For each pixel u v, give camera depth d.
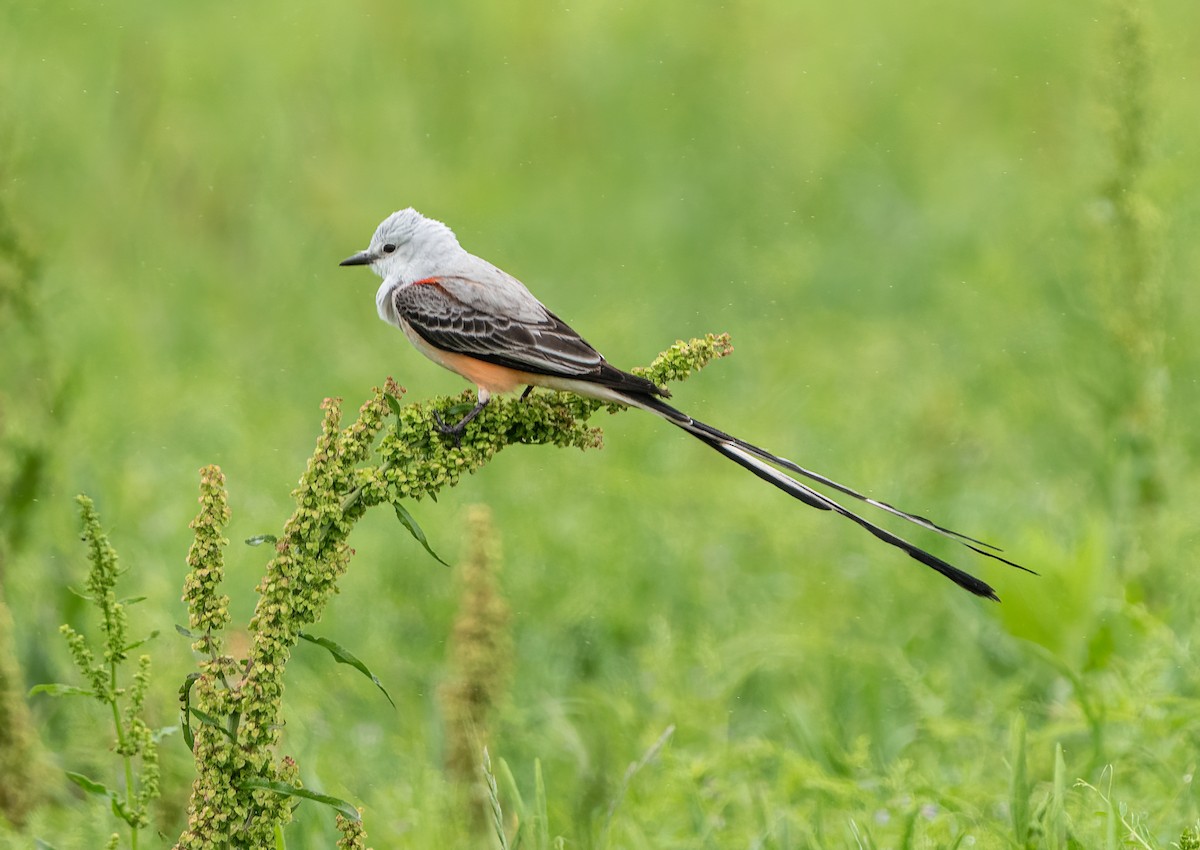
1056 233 17.44
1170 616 10.70
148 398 15.09
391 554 12.58
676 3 23.89
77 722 9.59
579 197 20.95
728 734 9.91
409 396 16.00
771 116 22.25
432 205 20.39
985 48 23.64
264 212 19.09
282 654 6.52
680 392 16.09
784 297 18.44
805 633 10.97
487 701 9.35
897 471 13.79
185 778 9.27
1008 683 10.28
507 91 22.58
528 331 9.09
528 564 12.20
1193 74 19.69
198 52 21.33
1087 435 12.91
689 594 11.95
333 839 8.70
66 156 18.39
